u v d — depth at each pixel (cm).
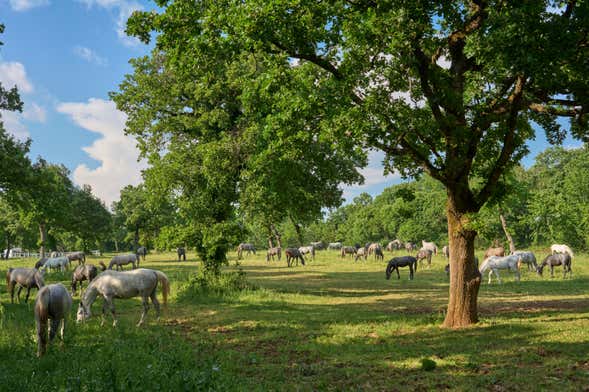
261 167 1825
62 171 5184
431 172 1177
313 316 1459
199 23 1066
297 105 983
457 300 1217
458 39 1148
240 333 1208
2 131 2267
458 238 1220
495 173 1190
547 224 6072
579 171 5991
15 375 742
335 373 807
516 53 845
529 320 1247
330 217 11525
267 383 743
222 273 2256
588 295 1891
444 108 1156
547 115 1329
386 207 8219
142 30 1104
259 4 961
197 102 2167
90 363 825
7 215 6381
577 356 859
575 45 860
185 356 882
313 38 1042
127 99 2219
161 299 1942
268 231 2398
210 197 2161
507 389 690
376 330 1191
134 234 7588
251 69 1969
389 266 2856
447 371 798
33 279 1783
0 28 1925
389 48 980
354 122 993
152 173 2114
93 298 1318
